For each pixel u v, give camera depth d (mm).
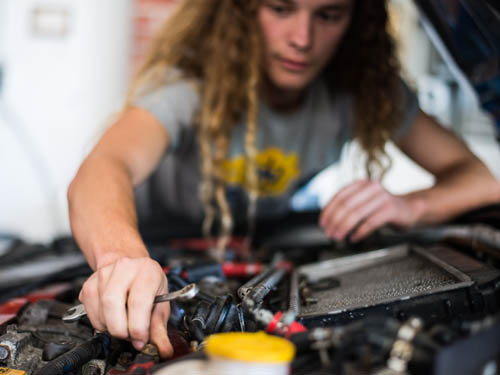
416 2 1173
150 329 563
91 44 2648
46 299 728
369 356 410
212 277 776
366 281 737
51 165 2656
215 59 1317
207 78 1327
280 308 646
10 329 626
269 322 494
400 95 1456
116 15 2701
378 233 1180
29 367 562
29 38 2627
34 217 2596
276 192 1532
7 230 2594
